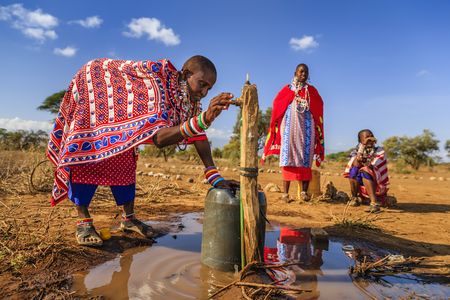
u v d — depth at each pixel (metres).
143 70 3.03
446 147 46.88
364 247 3.74
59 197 3.39
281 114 6.27
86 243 3.14
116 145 2.87
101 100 3.01
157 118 2.79
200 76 2.99
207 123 2.60
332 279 2.83
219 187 2.92
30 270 2.68
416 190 10.34
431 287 2.76
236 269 2.77
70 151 2.96
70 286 2.51
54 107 24.45
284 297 2.46
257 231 2.64
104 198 5.63
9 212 4.24
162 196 6.20
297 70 6.18
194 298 2.39
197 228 4.12
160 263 2.97
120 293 2.43
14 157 8.82
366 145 6.21
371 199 6.02
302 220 4.88
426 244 3.99
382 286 2.74
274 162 26.25
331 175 16.48
